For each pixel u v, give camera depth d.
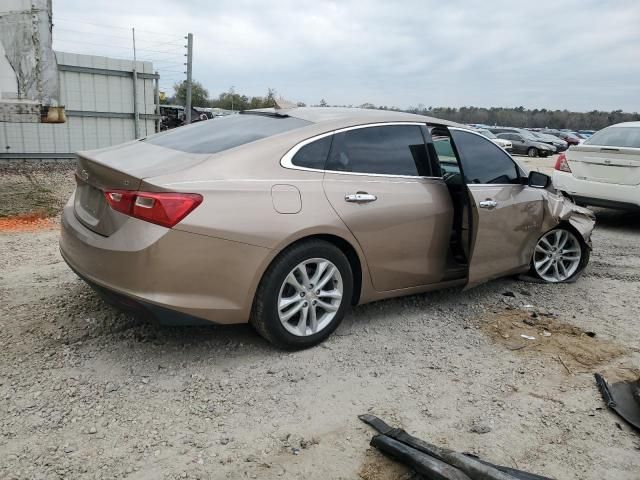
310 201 3.58
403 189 4.10
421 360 3.75
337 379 3.44
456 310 4.67
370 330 4.18
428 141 4.39
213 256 3.23
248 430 2.89
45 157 12.24
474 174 4.55
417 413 3.13
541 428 3.04
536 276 5.45
